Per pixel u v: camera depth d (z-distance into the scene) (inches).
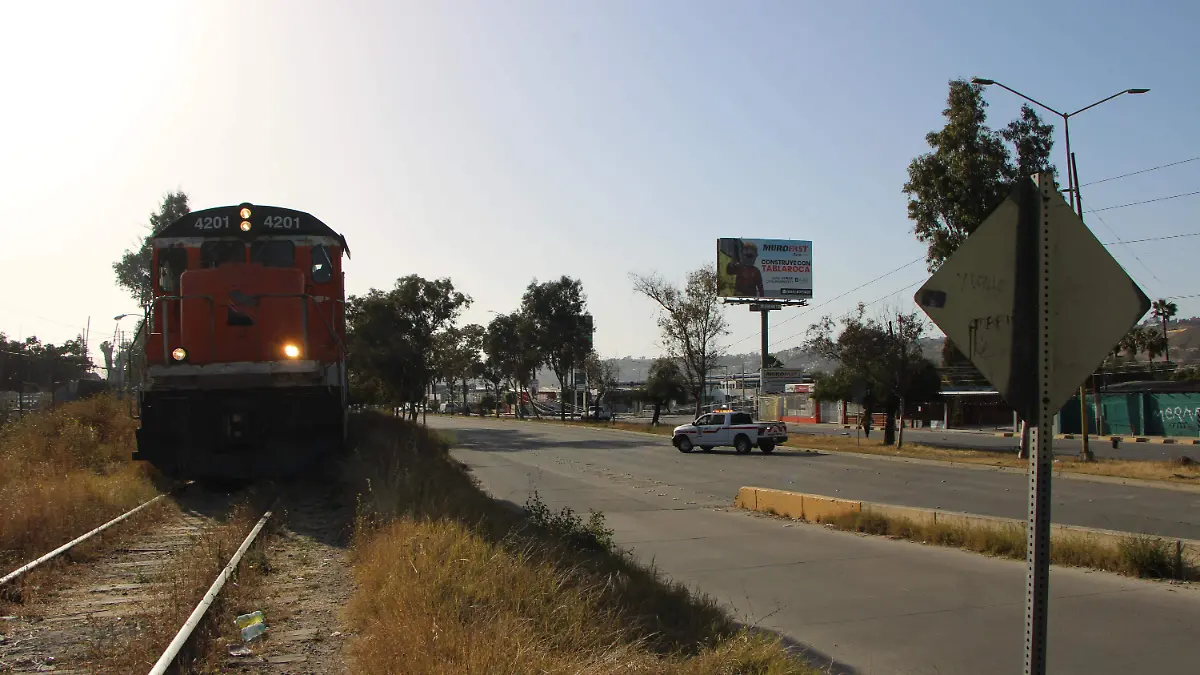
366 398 1622.8
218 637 275.3
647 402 2527.1
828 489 859.4
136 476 639.8
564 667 215.8
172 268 638.5
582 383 4020.7
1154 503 715.4
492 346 3280.0
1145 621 323.9
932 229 1241.4
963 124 1190.9
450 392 4633.4
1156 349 2511.1
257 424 618.5
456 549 333.7
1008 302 166.2
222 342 595.5
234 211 648.4
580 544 434.6
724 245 2224.4
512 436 1998.0
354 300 1599.4
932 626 323.0
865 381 1530.5
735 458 1325.0
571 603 275.3
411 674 213.9
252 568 367.2
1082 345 159.5
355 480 601.0
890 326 1518.2
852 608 352.5
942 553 480.7
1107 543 440.5
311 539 459.5
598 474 1045.8
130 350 634.8
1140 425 2052.2
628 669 224.2
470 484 759.1
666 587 353.1
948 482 925.8
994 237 168.6
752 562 459.2
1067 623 322.7
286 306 605.3
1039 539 156.9
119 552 419.2
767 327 2316.7
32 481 532.1
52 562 370.0
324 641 279.4
